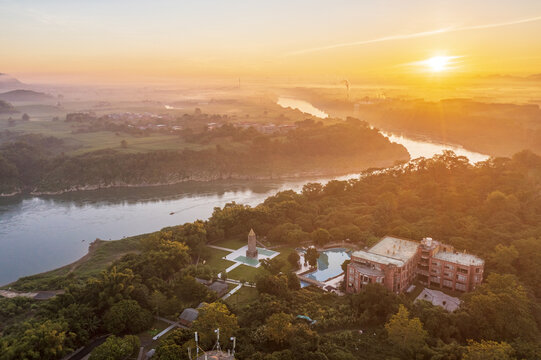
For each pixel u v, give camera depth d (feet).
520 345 405.18
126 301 499.92
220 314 438.40
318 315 493.36
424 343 421.18
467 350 393.29
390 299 484.74
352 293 554.46
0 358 400.67
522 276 566.77
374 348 431.02
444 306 515.09
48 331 433.48
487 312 449.48
